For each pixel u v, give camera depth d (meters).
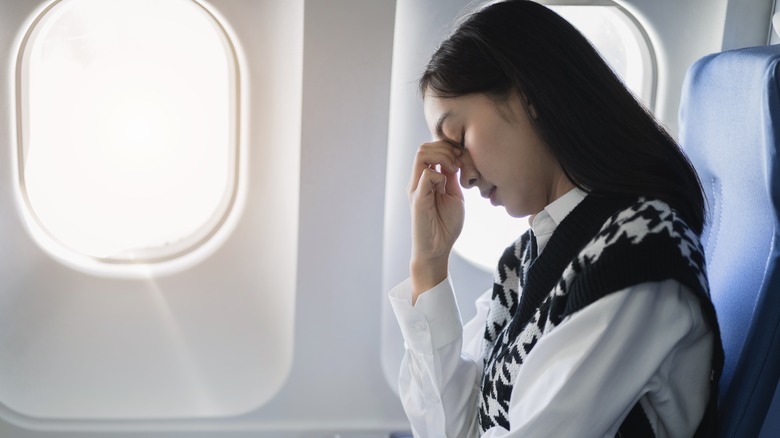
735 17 1.91
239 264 2.05
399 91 1.88
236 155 1.98
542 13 1.08
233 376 2.07
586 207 1.09
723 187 1.21
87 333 2.03
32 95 1.89
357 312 1.99
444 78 1.12
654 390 1.03
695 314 1.00
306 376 2.03
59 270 2.00
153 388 2.04
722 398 1.09
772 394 1.04
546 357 1.04
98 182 2.01
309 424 2.06
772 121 1.00
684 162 1.08
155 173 2.03
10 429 1.99
